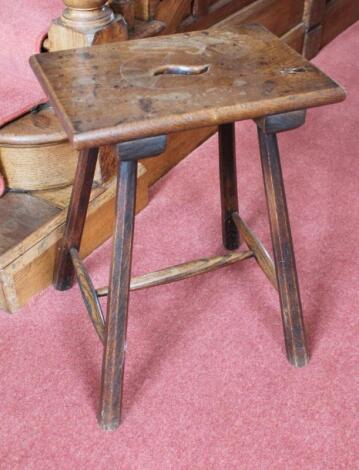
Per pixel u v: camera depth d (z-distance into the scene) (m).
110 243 1.75
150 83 1.13
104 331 1.23
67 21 1.50
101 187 1.69
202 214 1.86
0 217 1.57
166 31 1.81
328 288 1.61
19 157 1.58
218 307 1.55
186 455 1.23
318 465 1.21
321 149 2.16
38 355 1.43
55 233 1.56
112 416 1.26
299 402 1.33
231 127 1.46
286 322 1.37
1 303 1.52
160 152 1.08
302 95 1.11
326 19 2.75
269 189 1.25
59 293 1.59
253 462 1.22
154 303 1.56
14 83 1.70
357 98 2.46
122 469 1.21
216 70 1.18
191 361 1.42
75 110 1.05
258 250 1.47
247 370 1.40
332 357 1.43
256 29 1.34
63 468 1.21
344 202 1.91
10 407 1.31
